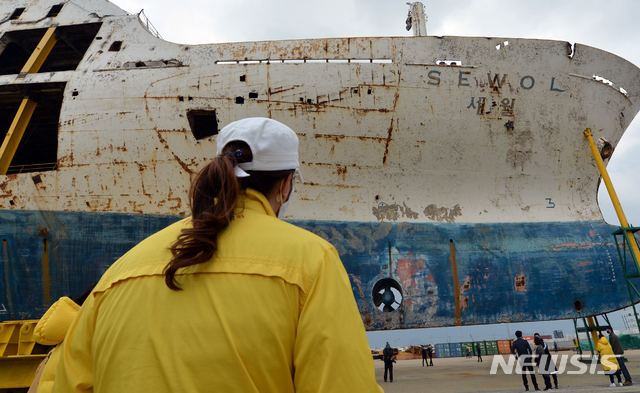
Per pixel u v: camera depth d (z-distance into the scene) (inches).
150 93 575.5
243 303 36.4
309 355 35.7
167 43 619.5
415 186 601.3
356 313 39.9
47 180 553.9
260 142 48.3
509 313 573.9
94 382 38.8
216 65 586.9
